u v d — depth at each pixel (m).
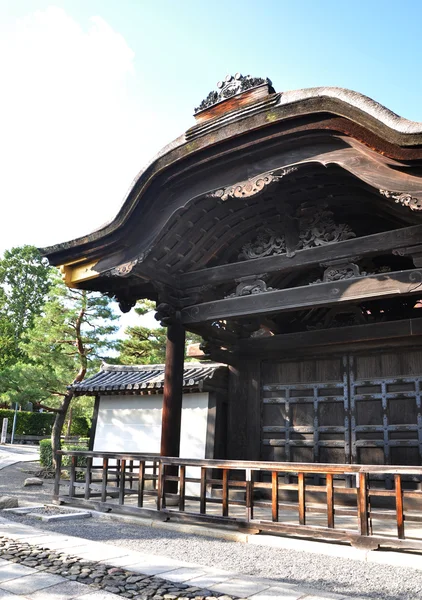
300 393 8.59
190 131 6.50
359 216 7.21
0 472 14.87
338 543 5.12
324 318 8.88
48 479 13.38
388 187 5.32
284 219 6.94
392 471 4.70
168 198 7.05
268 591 3.67
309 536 5.29
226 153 6.29
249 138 6.12
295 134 5.84
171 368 7.68
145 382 12.16
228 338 8.98
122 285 8.35
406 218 6.09
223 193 6.44
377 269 8.27
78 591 3.65
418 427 7.39
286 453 8.43
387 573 4.30
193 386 10.23
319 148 5.86
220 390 10.48
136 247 7.24
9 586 3.74
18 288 49.91
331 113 5.50
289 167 6.00
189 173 6.66
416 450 7.33
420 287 5.67
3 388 15.46
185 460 6.28
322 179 6.47
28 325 46.34
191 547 5.24
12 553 4.68
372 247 6.08
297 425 8.48
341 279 6.28
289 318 9.63
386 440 7.59
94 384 13.40
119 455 7.11
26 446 31.23
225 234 7.66
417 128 4.91
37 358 16.47
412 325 7.59
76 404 21.67
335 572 4.33
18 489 10.86
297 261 6.68
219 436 10.19
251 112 6.04
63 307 16.44
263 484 5.62
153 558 4.62
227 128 6.18
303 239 6.83
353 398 8.02
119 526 6.34
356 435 7.86
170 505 7.39
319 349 8.52
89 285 8.30
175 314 7.74
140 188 6.88
